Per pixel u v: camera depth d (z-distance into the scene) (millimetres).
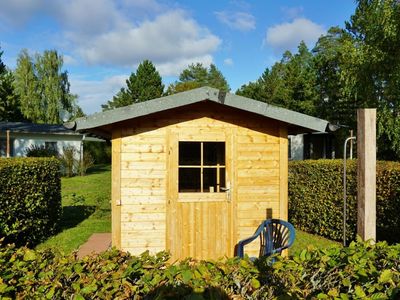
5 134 20219
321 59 24172
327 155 22312
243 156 5211
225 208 5168
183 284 2043
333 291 1978
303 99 26312
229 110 5184
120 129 5012
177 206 5078
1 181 5895
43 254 2465
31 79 33219
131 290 2010
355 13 16250
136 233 5023
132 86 33031
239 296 2053
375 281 2137
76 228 8406
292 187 8711
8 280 2100
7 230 6059
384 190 5926
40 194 6949
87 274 2189
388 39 13102
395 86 13242
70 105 35469
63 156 20250
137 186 5035
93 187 15656
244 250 5145
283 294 1962
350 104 19594
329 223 7238
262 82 36531
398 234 5750
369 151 3586
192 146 5176
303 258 2379
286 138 5266
